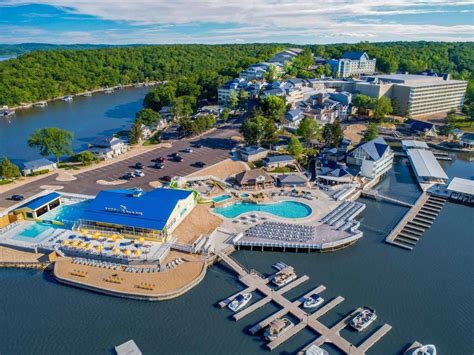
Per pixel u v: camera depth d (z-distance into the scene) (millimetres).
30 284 98938
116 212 118312
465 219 132250
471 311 89562
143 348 79188
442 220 131500
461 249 114438
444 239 119875
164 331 83562
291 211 134875
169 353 78000
